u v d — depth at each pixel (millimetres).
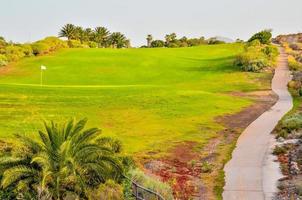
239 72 74688
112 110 46562
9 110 43438
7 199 20047
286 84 64750
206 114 45562
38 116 41844
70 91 55625
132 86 63656
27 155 20828
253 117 44625
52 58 92500
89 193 20672
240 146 34281
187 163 30531
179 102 50438
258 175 27172
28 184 20156
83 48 109125
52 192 20156
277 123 41469
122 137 37000
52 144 21141
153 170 28250
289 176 26703
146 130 39688
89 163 21516
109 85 70750
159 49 112188
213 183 26344
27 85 59062
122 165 22531
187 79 75312
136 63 89250
